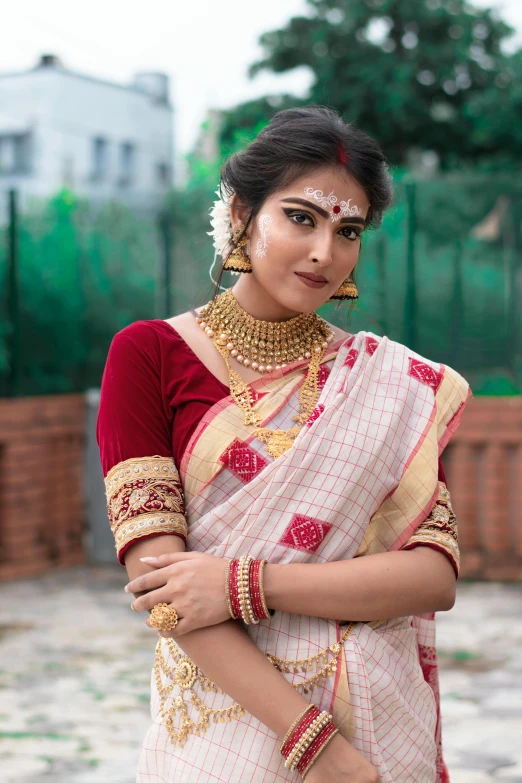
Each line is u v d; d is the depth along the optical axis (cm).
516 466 629
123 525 173
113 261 713
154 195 723
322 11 1574
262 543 171
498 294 677
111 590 622
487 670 447
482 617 542
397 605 170
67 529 687
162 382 182
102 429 182
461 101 1566
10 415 645
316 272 176
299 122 179
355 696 169
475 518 636
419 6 1541
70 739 370
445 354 680
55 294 704
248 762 168
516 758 345
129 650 491
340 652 171
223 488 177
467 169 1489
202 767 170
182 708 175
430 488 180
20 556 654
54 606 581
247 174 182
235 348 187
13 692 425
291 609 167
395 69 1512
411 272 657
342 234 180
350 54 1536
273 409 181
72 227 709
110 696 420
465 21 1563
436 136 1530
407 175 691
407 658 182
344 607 168
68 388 715
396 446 180
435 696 199
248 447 177
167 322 190
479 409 629
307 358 190
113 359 185
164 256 708
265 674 164
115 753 356
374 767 163
